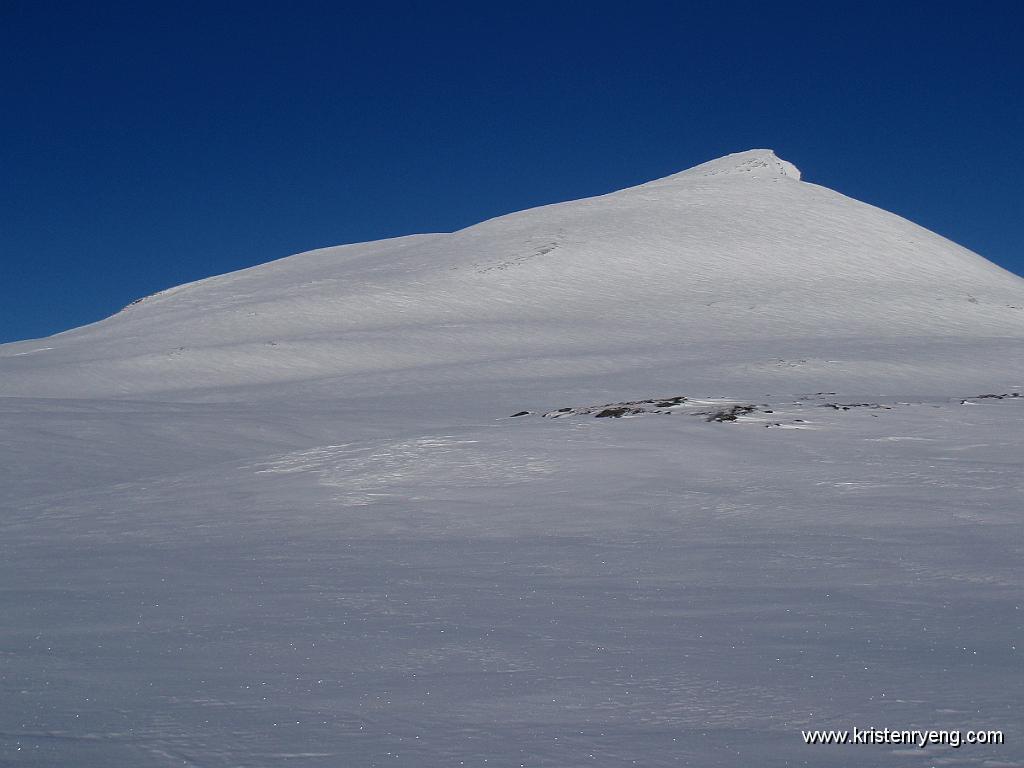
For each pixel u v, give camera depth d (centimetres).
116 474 2088
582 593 848
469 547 1118
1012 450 1750
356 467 1702
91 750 467
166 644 687
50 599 873
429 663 620
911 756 447
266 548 1147
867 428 1991
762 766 438
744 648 646
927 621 716
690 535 1150
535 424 2073
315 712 523
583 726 495
